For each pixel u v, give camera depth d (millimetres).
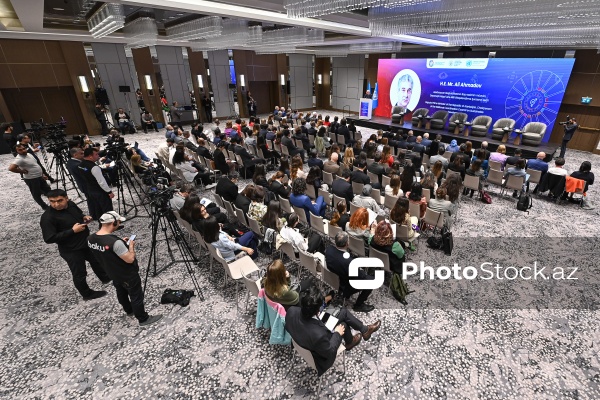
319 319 3023
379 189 6547
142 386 3123
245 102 20062
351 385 3113
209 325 3873
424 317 3982
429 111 16094
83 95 14586
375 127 16734
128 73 15500
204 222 4008
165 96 17172
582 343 3580
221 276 4785
